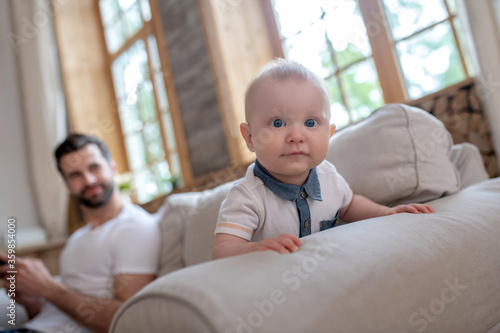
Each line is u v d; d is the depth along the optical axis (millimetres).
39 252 3297
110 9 3912
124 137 3877
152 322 448
